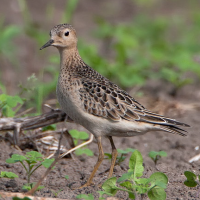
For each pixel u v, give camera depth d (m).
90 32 22.20
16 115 12.98
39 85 13.14
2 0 24.44
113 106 9.16
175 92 16.12
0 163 9.86
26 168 9.18
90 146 11.81
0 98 10.80
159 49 19.03
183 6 27.38
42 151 10.95
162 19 23.70
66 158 10.83
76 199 7.97
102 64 16.05
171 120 9.31
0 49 18.08
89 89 9.22
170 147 11.95
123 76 15.85
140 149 11.84
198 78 17.42
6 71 17.58
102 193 7.71
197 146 11.84
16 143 10.70
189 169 10.26
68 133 10.91
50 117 10.66
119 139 12.53
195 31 22.66
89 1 27.45
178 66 16.92
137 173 7.94
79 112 9.19
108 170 9.95
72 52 9.91
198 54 18.78
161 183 7.52
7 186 8.75
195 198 8.37
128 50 18.56
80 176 9.78
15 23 21.23
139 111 9.25
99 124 9.20
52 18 22.81
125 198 8.20
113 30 20.23
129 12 26.12
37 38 18.33
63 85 9.40
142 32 21.44
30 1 25.53
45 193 8.43
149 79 17.23
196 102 15.36
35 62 18.42
